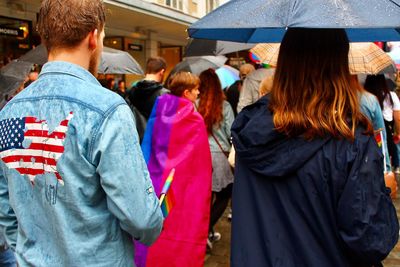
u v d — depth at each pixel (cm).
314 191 149
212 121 401
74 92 137
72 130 133
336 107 149
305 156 148
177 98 333
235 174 170
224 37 241
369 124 150
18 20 911
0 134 146
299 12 142
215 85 405
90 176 132
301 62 157
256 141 155
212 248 429
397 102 523
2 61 874
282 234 157
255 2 158
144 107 376
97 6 144
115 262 138
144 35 1404
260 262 160
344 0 144
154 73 421
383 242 141
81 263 134
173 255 308
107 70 559
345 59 158
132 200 131
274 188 158
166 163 319
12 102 146
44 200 138
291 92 155
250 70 592
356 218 140
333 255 149
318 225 150
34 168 139
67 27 138
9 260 283
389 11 140
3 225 155
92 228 135
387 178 209
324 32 156
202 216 317
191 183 319
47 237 141
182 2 1445
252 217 163
